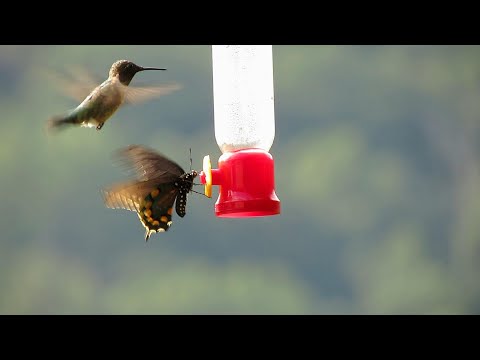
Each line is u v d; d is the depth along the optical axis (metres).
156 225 4.61
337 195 19.52
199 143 19.95
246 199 4.79
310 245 19.00
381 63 21.06
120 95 4.69
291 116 20.92
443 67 20.89
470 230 18.97
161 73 20.39
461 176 20.05
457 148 20.30
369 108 20.91
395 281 18.39
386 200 19.48
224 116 5.29
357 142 20.36
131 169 4.60
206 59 20.50
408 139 20.48
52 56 21.33
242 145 5.24
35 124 20.97
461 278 18.61
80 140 19.88
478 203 19.36
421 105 20.67
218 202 4.89
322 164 19.94
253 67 5.33
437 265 18.66
